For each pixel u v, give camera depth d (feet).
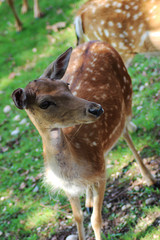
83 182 8.53
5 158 11.94
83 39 11.41
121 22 10.74
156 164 9.97
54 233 9.74
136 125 10.88
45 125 7.93
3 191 11.05
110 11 10.80
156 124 10.74
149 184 9.62
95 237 9.20
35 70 15.06
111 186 10.03
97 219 8.78
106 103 8.98
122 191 9.83
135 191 9.68
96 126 8.72
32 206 10.43
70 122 7.78
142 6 10.50
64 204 10.20
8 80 15.60
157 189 9.51
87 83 8.99
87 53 9.37
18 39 17.87
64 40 15.71
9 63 16.61
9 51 17.40
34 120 7.98
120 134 9.46
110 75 9.23
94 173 8.57
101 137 8.83
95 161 8.59
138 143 10.53
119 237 9.12
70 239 9.43
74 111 7.68
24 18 19.13
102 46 9.51
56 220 9.96
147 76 12.04
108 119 8.98
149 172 9.65
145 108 11.24
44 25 17.67
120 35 10.86
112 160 10.50
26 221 10.19
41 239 9.74
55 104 7.72
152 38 10.58
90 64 9.19
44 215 10.12
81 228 9.02
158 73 11.98
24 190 10.88
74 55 9.48
